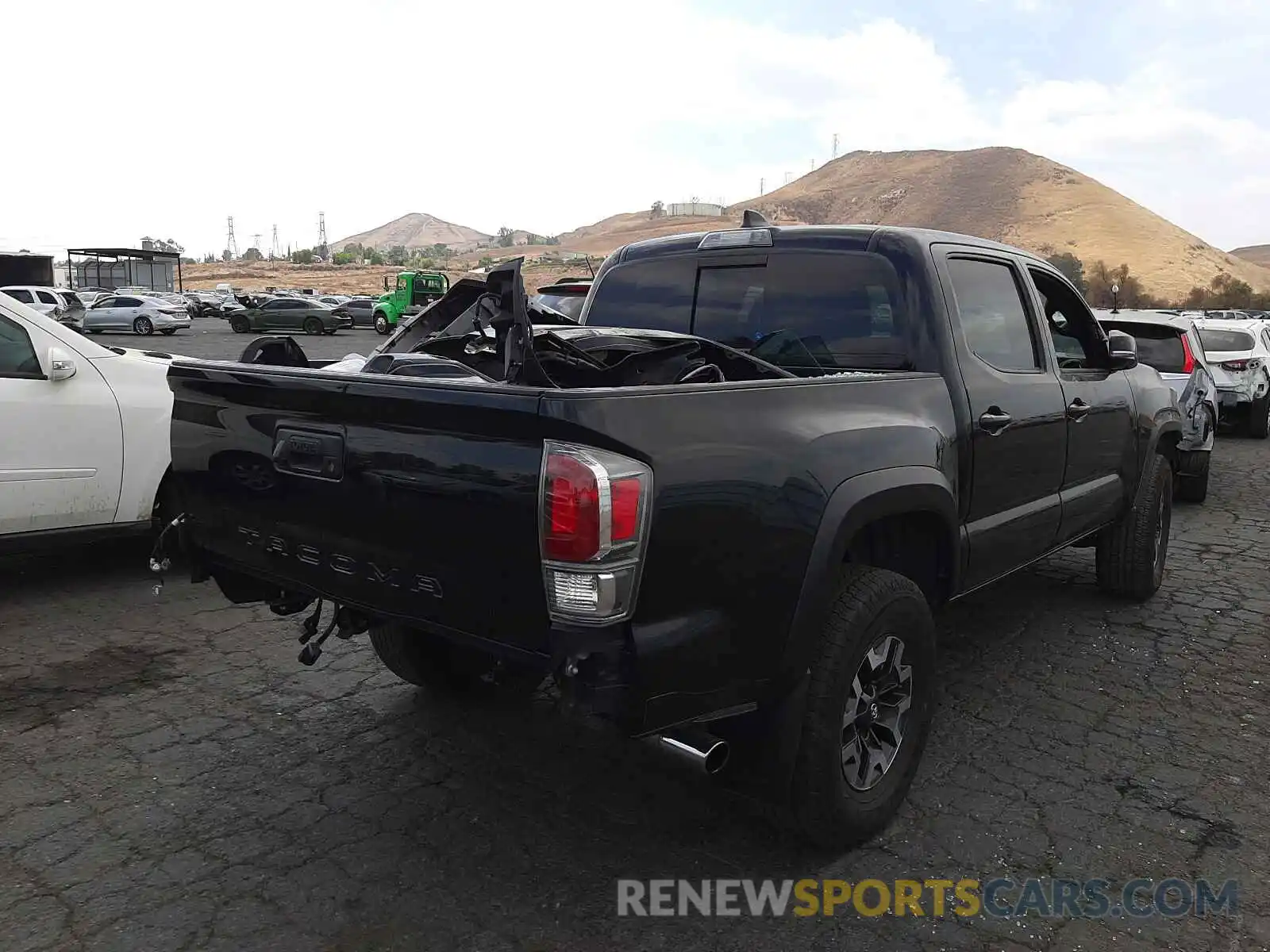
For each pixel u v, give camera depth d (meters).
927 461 3.38
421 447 2.64
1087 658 5.11
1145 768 3.88
